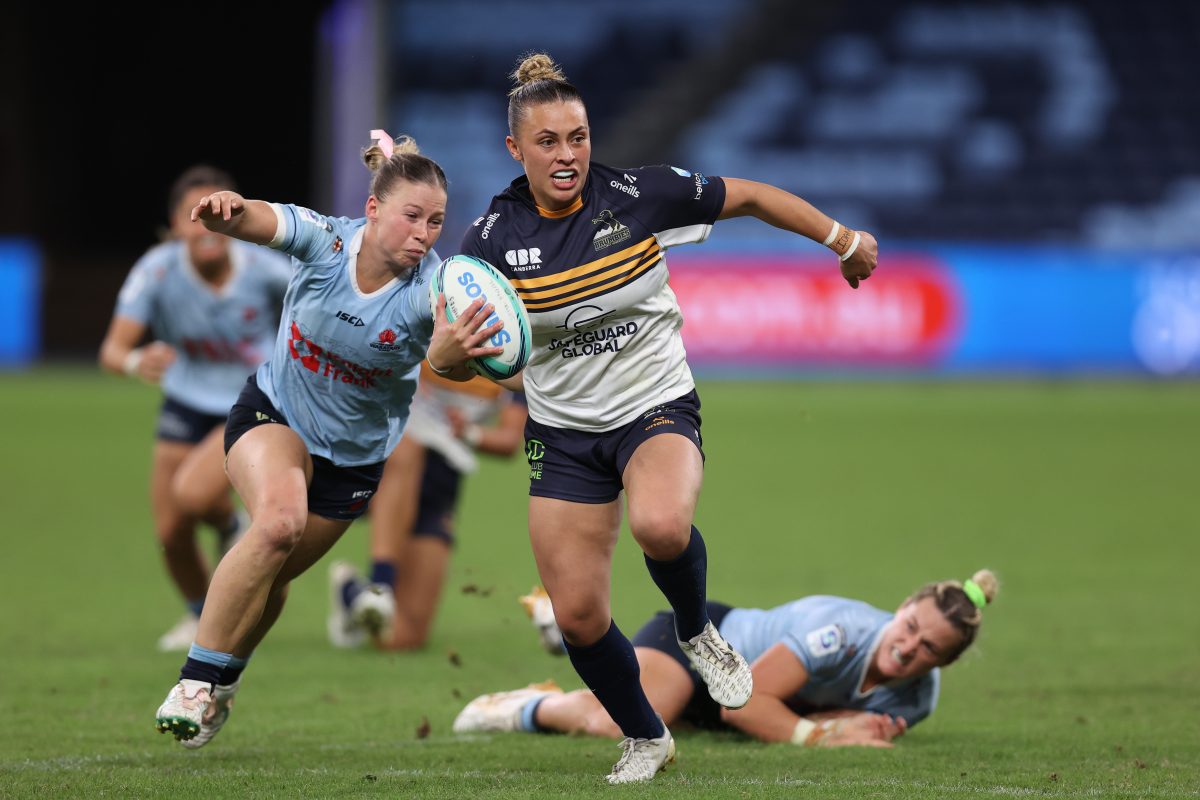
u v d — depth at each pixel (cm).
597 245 1719
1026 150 10206
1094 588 3366
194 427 2891
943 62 10581
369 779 1727
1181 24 10631
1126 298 8425
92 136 12662
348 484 1902
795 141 10388
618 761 1812
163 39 12650
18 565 3688
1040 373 8456
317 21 12706
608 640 1714
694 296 8325
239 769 1800
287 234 1756
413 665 2655
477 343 1669
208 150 12925
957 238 9950
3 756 1884
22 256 9800
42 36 11706
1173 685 2436
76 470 5475
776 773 1781
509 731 2094
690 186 1748
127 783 1697
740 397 7981
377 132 1858
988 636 2859
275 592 1903
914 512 4578
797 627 2023
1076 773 1786
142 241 12875
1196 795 1664
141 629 2941
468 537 4147
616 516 1755
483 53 11106
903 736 2056
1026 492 5003
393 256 1758
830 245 1828
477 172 10556
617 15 11181
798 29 10856
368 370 1823
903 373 8625
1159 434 6544
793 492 5034
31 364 9756
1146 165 10138
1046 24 10662
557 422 1761
